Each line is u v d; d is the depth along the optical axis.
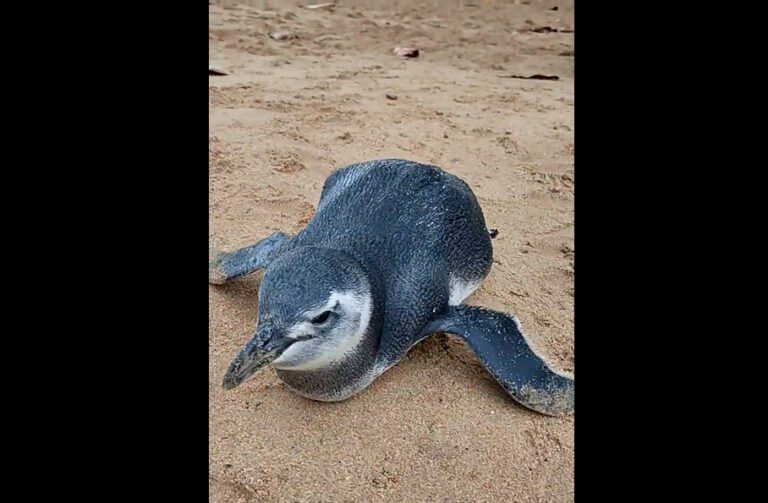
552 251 0.89
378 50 2.05
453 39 2.26
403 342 0.63
